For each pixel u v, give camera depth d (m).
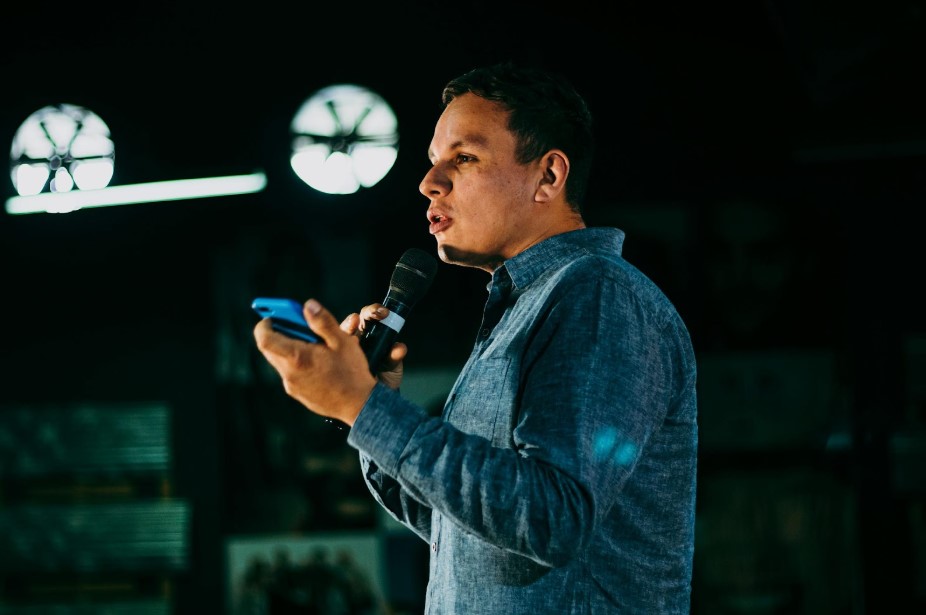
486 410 1.41
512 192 1.55
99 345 6.46
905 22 4.49
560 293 1.40
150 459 6.35
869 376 5.83
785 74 5.83
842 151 5.77
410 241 6.19
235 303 6.35
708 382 5.92
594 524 1.23
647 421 1.35
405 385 6.12
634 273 1.44
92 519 6.36
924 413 5.77
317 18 6.09
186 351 6.39
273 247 6.31
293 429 6.26
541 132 1.55
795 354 5.89
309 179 6.18
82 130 6.30
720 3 5.85
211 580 6.25
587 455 1.25
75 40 6.24
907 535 5.71
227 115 6.16
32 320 6.52
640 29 5.94
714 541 5.82
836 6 4.37
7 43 6.27
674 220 6.00
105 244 6.50
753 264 5.95
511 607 1.36
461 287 6.16
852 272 5.90
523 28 5.99
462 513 1.22
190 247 6.43
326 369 1.26
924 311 5.83
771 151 5.91
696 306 5.96
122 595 6.35
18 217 6.50
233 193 6.26
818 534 5.77
